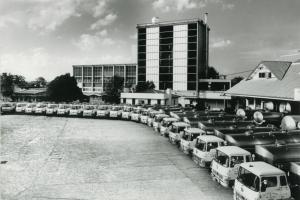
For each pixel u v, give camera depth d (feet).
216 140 56.54
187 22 261.85
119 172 55.21
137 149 74.49
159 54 274.77
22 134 95.55
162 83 275.39
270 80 120.06
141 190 45.93
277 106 105.91
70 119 138.31
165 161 63.00
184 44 265.13
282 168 44.88
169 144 80.79
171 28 270.26
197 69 262.06
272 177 35.83
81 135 94.89
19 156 66.49
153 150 73.31
